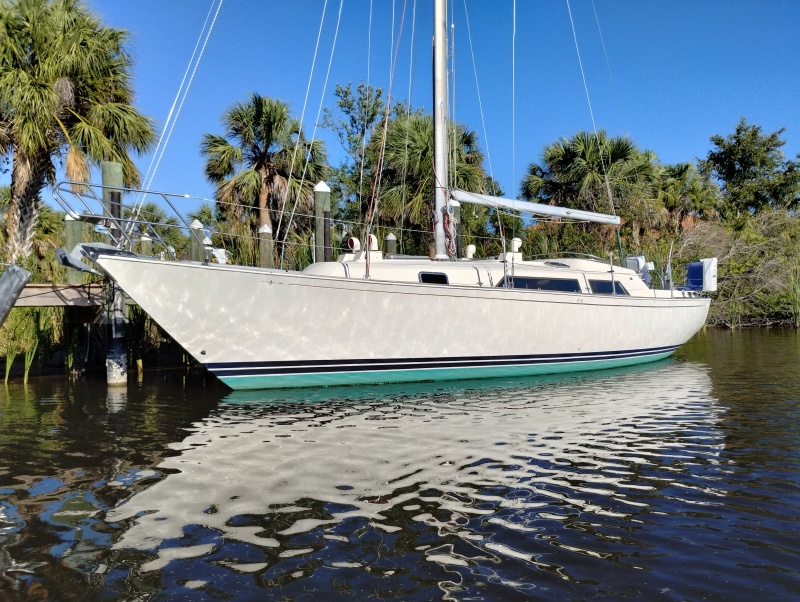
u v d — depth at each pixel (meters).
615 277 10.61
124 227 8.29
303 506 3.57
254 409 6.81
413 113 19.50
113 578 2.69
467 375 8.85
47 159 11.55
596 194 18.97
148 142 12.59
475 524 3.27
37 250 14.85
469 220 17.80
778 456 4.54
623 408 6.68
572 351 9.66
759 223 23.06
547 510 3.47
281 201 16.91
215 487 3.96
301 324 7.68
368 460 4.56
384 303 8.02
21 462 4.64
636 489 3.83
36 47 11.14
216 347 7.46
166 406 7.09
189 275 7.10
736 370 9.80
